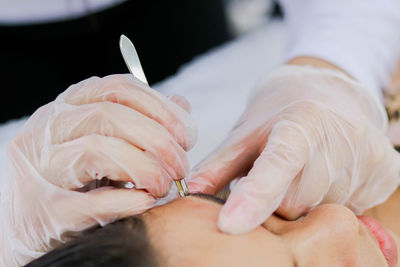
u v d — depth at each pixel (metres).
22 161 0.57
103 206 0.54
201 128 1.12
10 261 0.63
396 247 0.64
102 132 0.56
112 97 0.58
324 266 0.49
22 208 0.57
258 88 0.95
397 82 1.16
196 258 0.42
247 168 0.73
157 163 0.57
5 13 1.24
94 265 0.38
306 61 1.06
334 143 0.67
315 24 1.19
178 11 1.57
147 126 0.55
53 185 0.55
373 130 0.74
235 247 0.45
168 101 0.59
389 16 1.17
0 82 1.30
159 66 1.60
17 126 1.19
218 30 1.67
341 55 1.05
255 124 0.73
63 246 0.45
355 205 0.78
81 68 1.42
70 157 0.54
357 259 0.50
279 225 0.56
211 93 1.25
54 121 0.57
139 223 0.45
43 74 1.36
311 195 0.65
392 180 0.76
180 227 0.44
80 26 1.36
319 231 0.50
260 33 1.57
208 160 0.72
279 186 0.57
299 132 0.63
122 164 0.54
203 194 0.54
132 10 1.46
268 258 0.46
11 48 1.30
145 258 0.40
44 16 1.29
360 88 0.89
